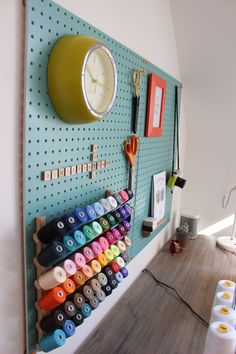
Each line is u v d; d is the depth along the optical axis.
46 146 0.64
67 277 0.67
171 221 1.90
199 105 1.80
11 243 0.60
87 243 0.77
